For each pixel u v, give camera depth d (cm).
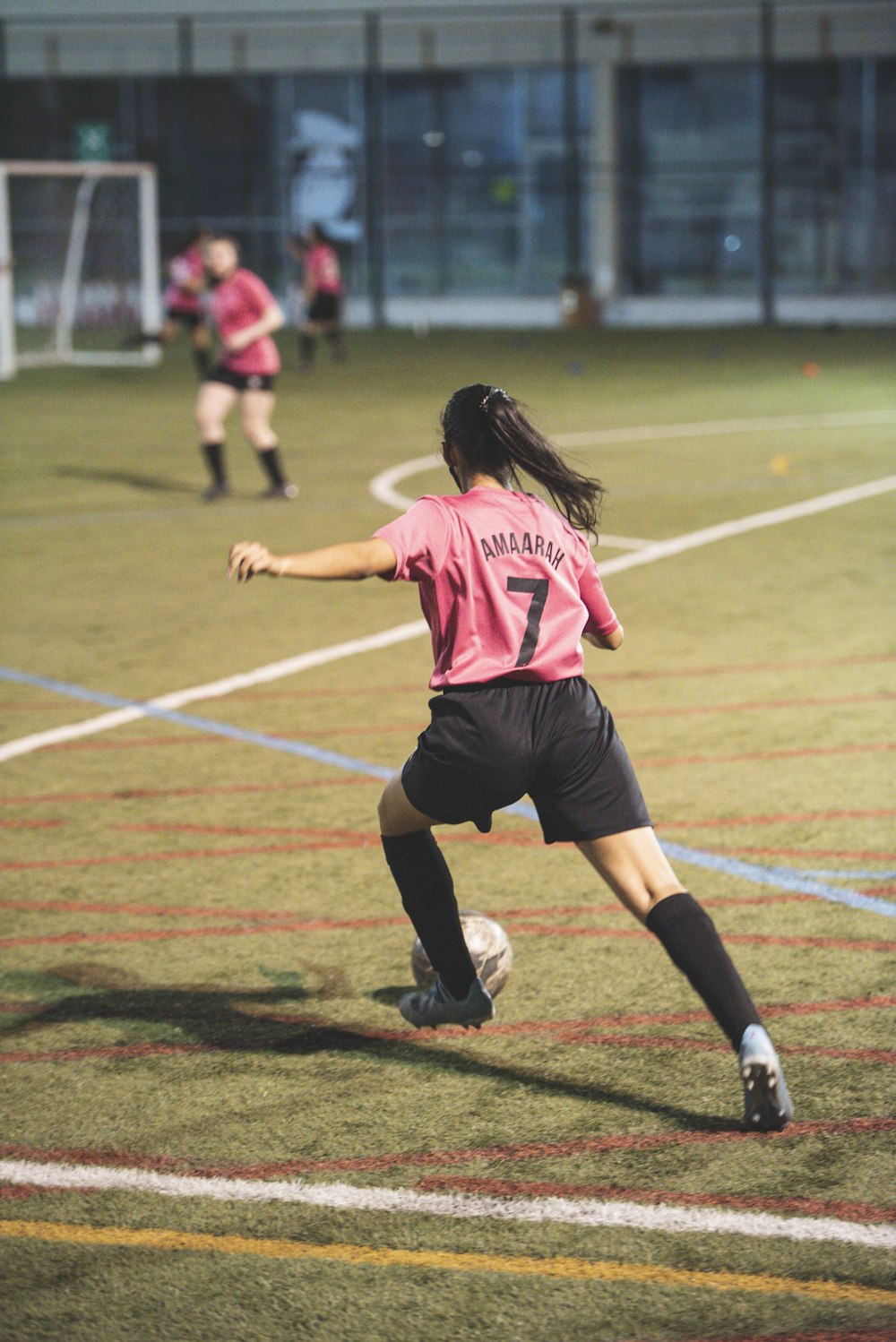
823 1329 752
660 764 1672
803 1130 937
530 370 6869
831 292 9700
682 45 9488
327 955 1225
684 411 5194
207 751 1778
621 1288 789
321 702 1969
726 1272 798
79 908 1330
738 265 9781
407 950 1232
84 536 3180
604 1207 860
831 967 1170
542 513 948
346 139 10100
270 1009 1133
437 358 7588
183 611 2512
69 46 10200
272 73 10044
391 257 10256
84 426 5081
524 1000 1131
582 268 9969
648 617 2373
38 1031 1105
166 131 10312
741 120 9594
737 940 1223
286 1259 824
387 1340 754
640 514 3284
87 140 10331
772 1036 1062
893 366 6725
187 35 9975
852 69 9394
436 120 9969
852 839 1439
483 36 9700
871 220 9569
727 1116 957
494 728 905
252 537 3130
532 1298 784
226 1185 898
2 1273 819
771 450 4222
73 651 2264
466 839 1480
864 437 4422
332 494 3656
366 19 9750
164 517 3391
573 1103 981
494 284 10181
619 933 1247
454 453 980
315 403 5644
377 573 891
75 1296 797
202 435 3528
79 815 1570
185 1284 805
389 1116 972
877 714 1842
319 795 1617
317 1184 895
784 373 6512
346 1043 1076
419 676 2086
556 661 922
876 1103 966
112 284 9469
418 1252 825
